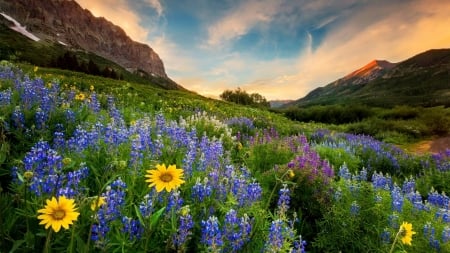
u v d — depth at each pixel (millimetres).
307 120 48844
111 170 3863
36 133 5180
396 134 24734
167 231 3068
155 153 5020
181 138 6203
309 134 17625
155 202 3096
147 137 5211
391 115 38562
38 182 3082
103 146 4809
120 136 4969
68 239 2820
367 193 5676
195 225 3322
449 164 11859
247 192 4125
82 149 4473
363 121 33625
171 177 2281
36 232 2996
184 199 3811
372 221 5023
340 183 6336
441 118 26609
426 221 5125
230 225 3205
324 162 7871
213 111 19016
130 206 3287
